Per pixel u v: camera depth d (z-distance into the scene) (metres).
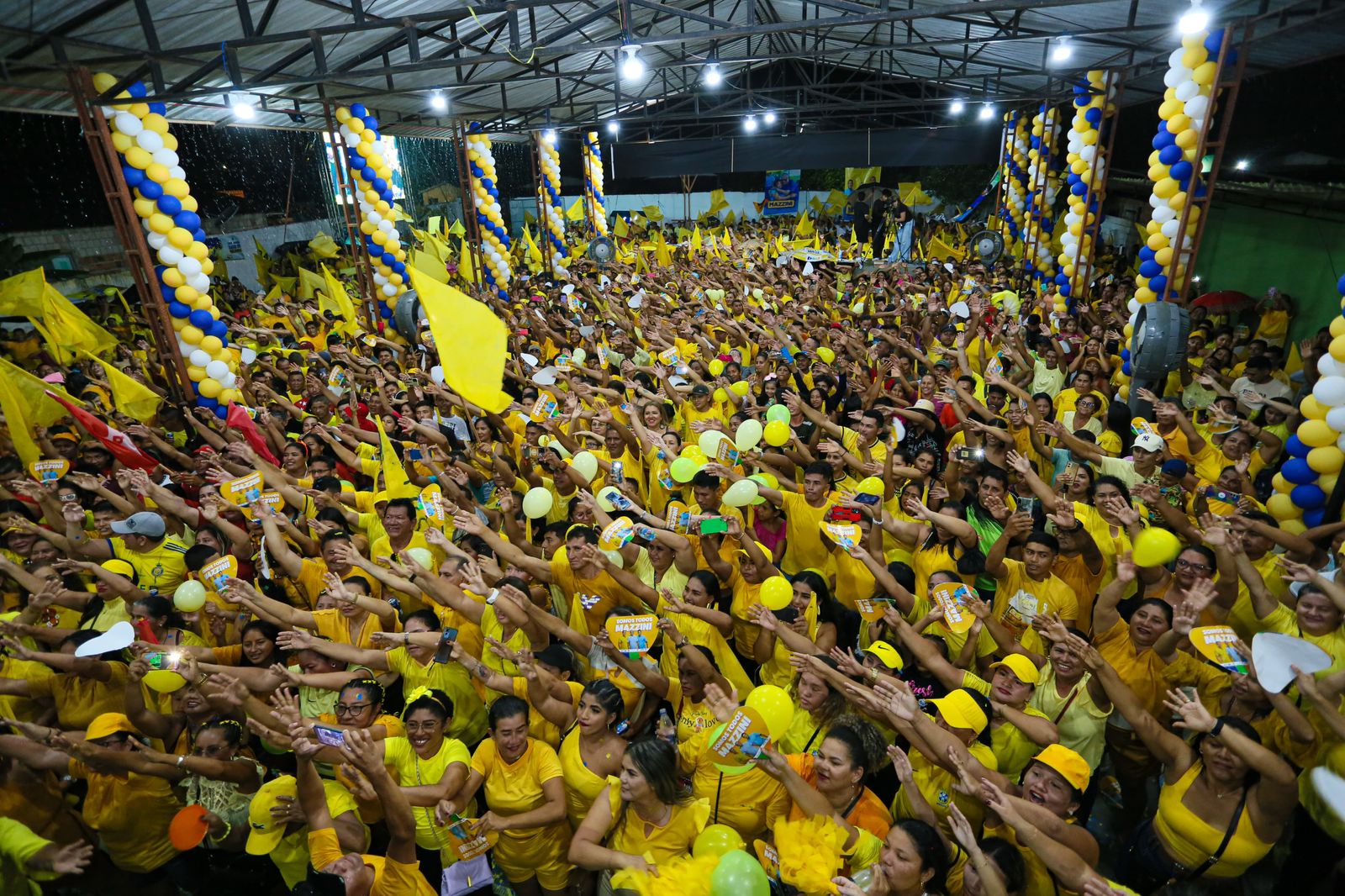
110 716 4.11
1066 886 3.06
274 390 10.93
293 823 3.80
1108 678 3.83
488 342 4.49
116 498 6.46
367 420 9.17
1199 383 8.28
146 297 9.34
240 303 16.31
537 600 5.60
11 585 5.80
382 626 5.14
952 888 3.40
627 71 9.02
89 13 7.69
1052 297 14.25
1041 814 3.21
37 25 7.51
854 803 3.52
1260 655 3.53
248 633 4.86
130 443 7.77
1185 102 9.12
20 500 6.82
